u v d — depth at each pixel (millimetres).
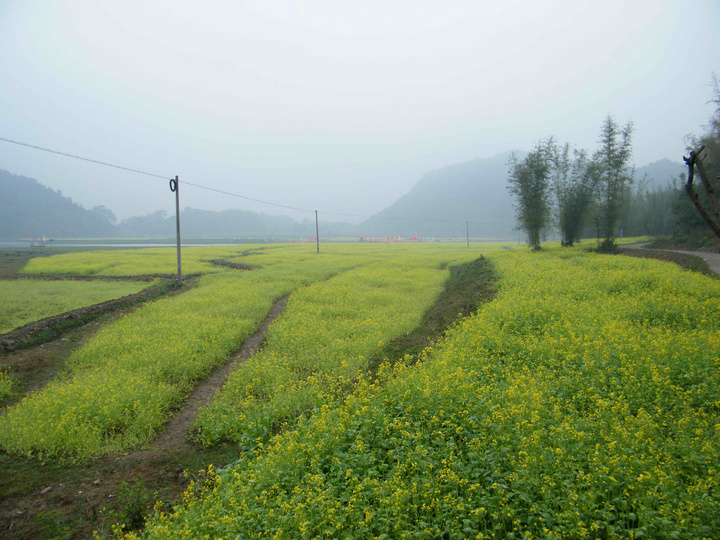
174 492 6934
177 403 10273
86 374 11492
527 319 13234
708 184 7395
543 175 37062
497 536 4785
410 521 5105
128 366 11828
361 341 13656
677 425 6699
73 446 8094
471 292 20875
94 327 17125
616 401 7672
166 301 20828
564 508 4934
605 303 14633
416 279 28312
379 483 5695
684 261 26047
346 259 44000
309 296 21672
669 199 58656
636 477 5195
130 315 18156
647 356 9336
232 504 5512
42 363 12984
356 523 5066
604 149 33562
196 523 5398
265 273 31188
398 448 6430
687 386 8211
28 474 7422
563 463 5621
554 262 26703
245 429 8367
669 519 4543
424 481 5531
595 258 28109
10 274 30719
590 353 9938
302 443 6742
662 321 12617
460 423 7191
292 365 12172
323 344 13797
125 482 6934
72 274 30828
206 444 8359
